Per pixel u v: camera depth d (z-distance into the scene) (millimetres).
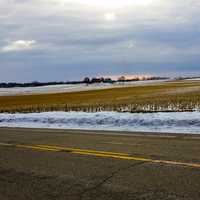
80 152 7992
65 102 37438
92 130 13477
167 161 6637
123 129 13758
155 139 9969
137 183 5188
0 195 4895
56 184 5332
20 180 5672
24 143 9992
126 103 27750
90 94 59312
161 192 4715
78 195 4738
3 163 7090
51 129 14523
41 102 41094
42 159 7355
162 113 17188
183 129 12781
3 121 20500
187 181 5191
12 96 69500
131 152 7758
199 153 7438
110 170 6066
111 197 4598
